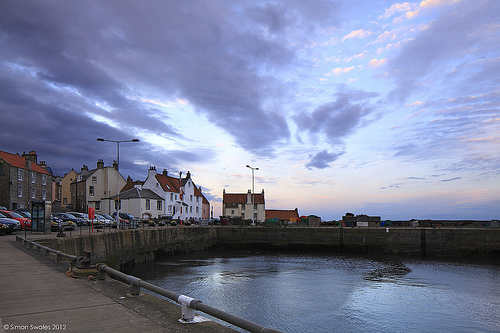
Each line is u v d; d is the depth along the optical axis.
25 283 9.53
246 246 54.41
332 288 23.64
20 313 6.59
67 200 86.00
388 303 19.89
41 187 61.56
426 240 45.38
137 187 68.75
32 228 29.83
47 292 8.41
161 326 5.88
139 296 8.02
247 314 17.73
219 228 55.88
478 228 46.50
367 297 21.19
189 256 45.25
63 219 42.00
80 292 8.42
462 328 15.98
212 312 5.38
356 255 45.75
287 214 93.06
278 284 24.95
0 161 51.75
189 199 84.69
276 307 18.98
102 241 29.09
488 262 38.50
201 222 62.53
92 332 5.53
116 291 8.55
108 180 73.44
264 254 47.28
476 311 18.50
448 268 33.59
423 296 21.53
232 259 41.22
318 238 50.88
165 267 34.44
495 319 17.27
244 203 91.12
